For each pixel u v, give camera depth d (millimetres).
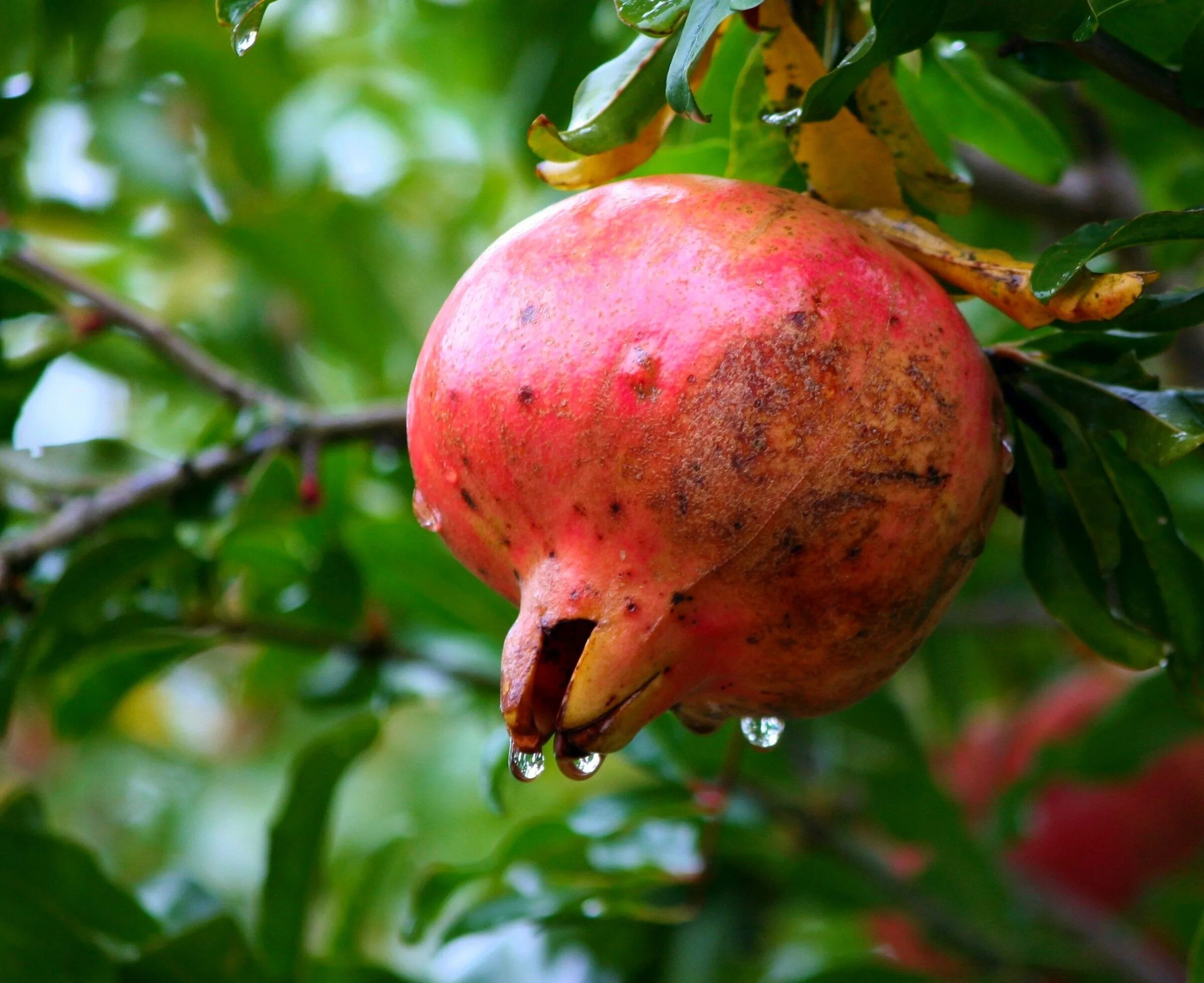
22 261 726
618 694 526
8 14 838
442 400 538
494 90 939
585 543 529
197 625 734
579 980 811
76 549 693
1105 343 574
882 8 537
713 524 523
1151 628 581
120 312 729
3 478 711
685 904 760
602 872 709
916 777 776
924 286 543
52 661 705
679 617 528
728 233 531
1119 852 854
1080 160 820
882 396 528
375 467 788
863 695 554
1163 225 533
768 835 770
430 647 800
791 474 523
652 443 521
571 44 833
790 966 884
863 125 562
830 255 533
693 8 538
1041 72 589
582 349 525
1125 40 582
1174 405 557
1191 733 797
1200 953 590
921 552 534
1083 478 573
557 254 534
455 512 543
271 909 692
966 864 779
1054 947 779
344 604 766
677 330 523
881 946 888
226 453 694
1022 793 825
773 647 536
